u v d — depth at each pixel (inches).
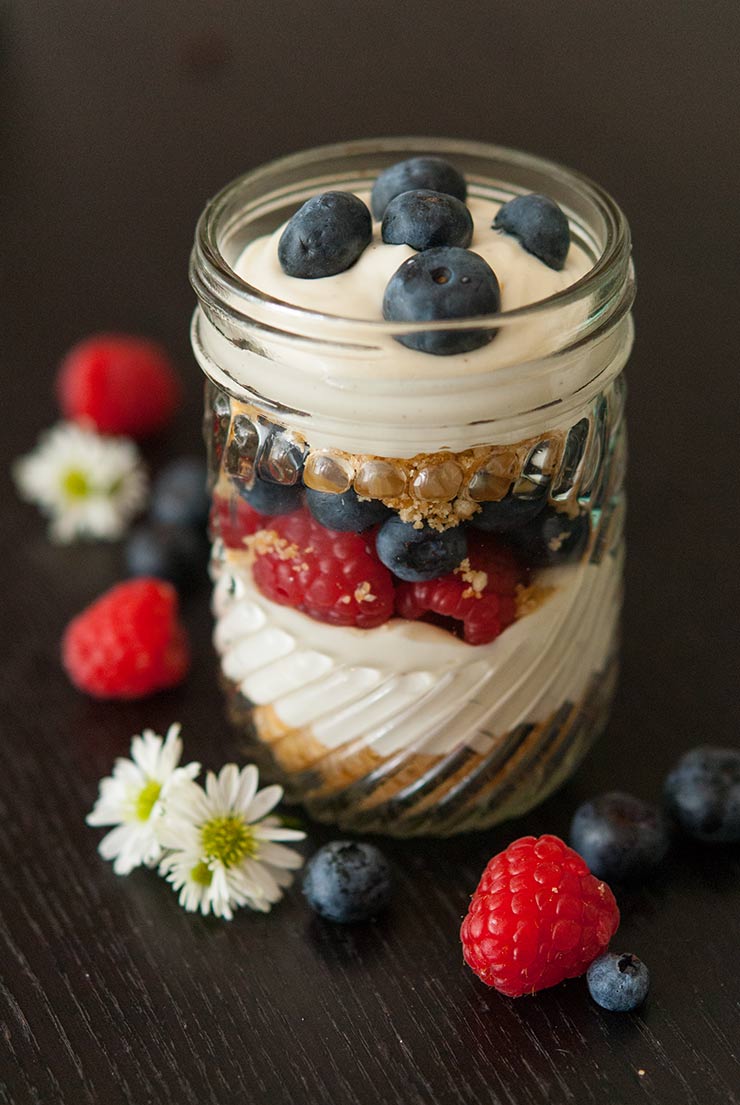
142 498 16.4
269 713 12.8
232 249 12.4
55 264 19.7
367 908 12.2
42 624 15.0
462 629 11.9
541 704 12.4
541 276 11.7
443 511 11.4
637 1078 11.4
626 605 14.8
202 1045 11.6
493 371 11.0
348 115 21.1
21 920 12.5
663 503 15.7
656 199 19.3
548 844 11.8
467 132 20.4
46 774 13.6
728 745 13.6
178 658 14.4
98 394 16.8
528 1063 11.4
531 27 22.5
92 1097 11.4
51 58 23.4
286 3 23.9
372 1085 11.4
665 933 12.2
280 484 11.7
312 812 13.1
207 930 12.4
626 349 12.0
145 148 21.3
